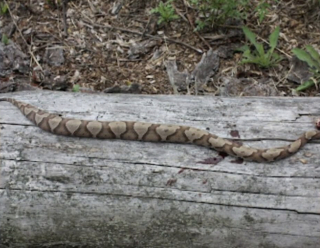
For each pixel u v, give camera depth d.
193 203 1.77
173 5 2.52
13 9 2.53
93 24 2.48
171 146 1.84
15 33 2.46
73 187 1.79
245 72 2.33
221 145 1.81
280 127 1.87
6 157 1.81
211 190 1.78
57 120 1.85
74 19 2.50
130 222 1.78
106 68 2.36
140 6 2.54
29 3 2.55
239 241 1.78
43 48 2.41
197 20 2.45
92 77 2.33
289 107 1.92
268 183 1.78
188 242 1.78
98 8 2.54
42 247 1.83
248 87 2.28
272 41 2.34
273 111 1.91
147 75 2.34
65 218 1.79
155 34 2.45
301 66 2.32
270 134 1.86
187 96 1.97
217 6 2.38
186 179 1.78
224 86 2.29
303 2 2.52
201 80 2.31
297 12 2.49
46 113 1.87
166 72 2.35
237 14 2.40
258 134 1.86
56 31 2.47
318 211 1.75
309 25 2.45
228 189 1.77
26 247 1.83
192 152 1.83
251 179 1.78
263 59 2.31
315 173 1.78
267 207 1.76
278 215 1.76
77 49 2.41
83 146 1.83
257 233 1.77
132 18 2.50
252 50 2.39
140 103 1.94
